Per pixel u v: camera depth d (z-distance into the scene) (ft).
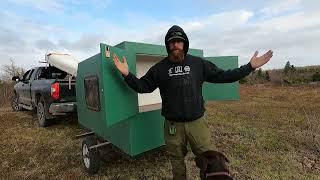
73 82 23.99
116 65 10.39
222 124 24.22
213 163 8.02
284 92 53.36
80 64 16.74
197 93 10.25
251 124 24.00
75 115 26.71
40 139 21.85
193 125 10.23
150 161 15.89
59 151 18.86
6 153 18.88
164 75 10.34
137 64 16.42
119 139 13.37
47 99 23.99
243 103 38.24
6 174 15.33
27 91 29.35
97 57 12.66
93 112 15.03
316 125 21.66
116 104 11.11
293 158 15.90
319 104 35.50
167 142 10.63
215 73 10.61
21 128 25.94
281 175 13.67
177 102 10.12
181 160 10.77
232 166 14.88
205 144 10.24
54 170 15.62
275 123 24.09
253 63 10.23
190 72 10.14
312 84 67.82
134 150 12.53
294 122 24.08
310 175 13.66
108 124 10.57
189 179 13.42
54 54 26.73
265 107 33.94
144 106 16.08
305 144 18.03
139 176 14.10
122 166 15.37
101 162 15.71
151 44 13.71
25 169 16.03
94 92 14.02
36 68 28.91
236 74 10.29
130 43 12.85
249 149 17.47
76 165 16.24
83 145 15.31
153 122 13.41
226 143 18.86
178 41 10.00
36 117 31.17
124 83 11.68
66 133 23.34
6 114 34.12
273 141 18.72
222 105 36.14
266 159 15.78
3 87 55.16
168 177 13.88
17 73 67.36
